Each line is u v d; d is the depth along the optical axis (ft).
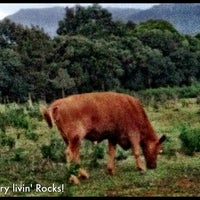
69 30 225.97
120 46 187.83
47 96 161.68
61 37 173.88
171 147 53.11
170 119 80.53
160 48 203.41
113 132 40.81
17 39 179.42
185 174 41.14
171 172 41.93
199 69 202.80
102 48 172.45
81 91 168.96
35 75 158.81
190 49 210.18
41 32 179.01
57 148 49.32
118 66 174.81
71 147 38.99
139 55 185.37
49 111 39.63
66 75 159.94
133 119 41.39
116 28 213.66
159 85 191.72
